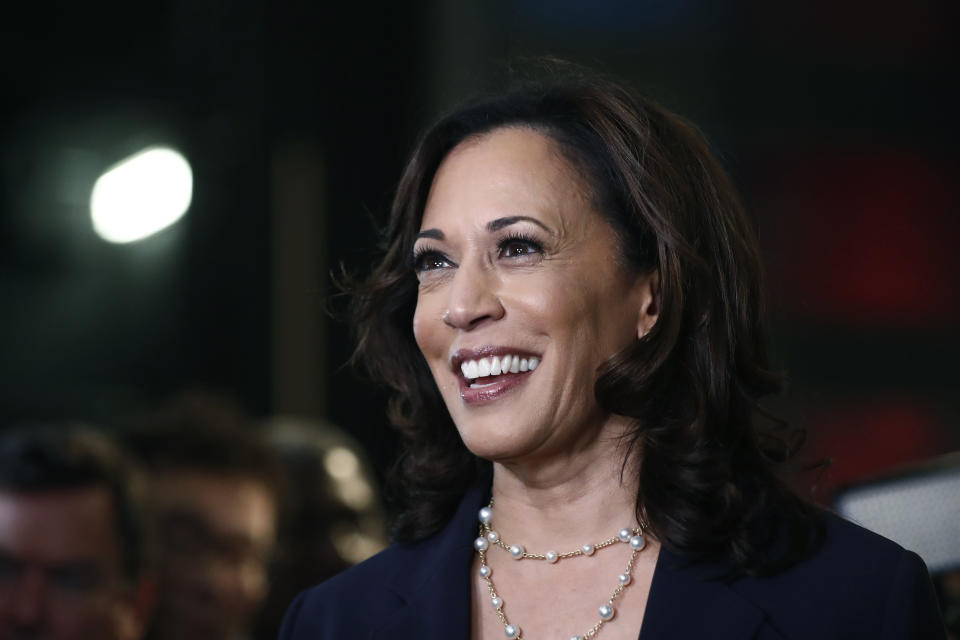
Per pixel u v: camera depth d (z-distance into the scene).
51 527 6.26
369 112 15.23
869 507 5.08
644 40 15.03
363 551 7.91
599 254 4.34
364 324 4.99
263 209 15.83
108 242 17.89
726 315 4.52
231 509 7.40
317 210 15.40
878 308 15.20
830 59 15.38
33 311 18.38
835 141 15.35
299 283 15.53
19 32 16.69
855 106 15.35
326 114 15.23
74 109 17.38
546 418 4.22
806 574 4.17
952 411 14.97
